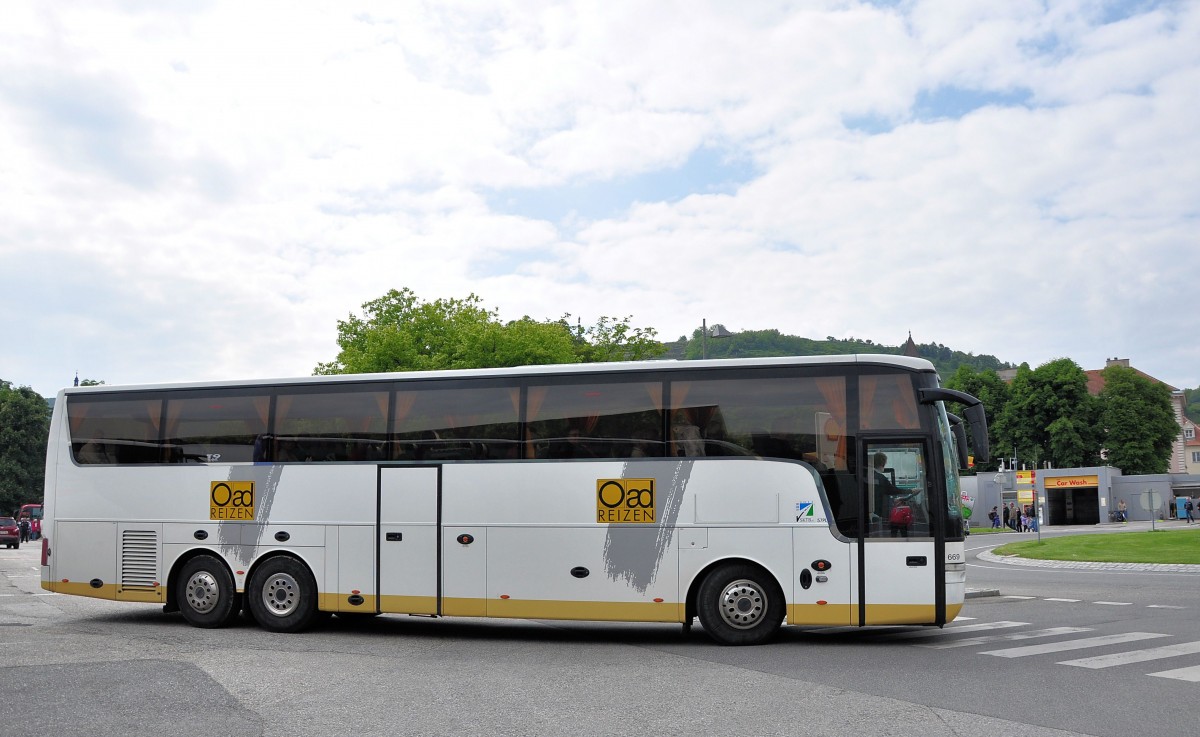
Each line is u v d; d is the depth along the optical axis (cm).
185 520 1511
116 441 1565
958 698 895
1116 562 3039
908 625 1281
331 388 1471
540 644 1324
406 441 1420
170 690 945
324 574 1433
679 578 1302
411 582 1393
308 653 1226
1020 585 2239
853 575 1262
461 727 787
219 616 1484
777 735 754
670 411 1334
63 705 873
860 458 1281
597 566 1327
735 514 1295
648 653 1223
